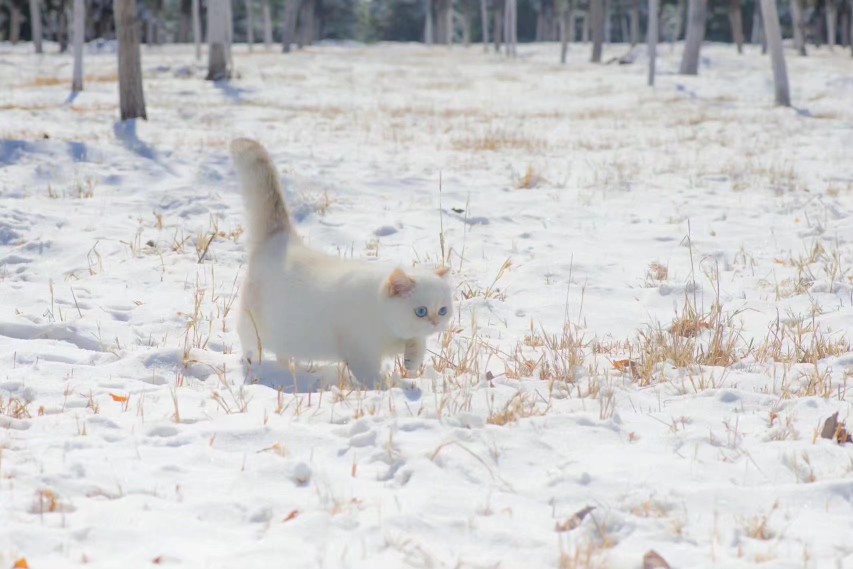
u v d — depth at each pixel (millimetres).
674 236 14031
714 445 6160
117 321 9266
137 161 18625
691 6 51656
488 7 142625
